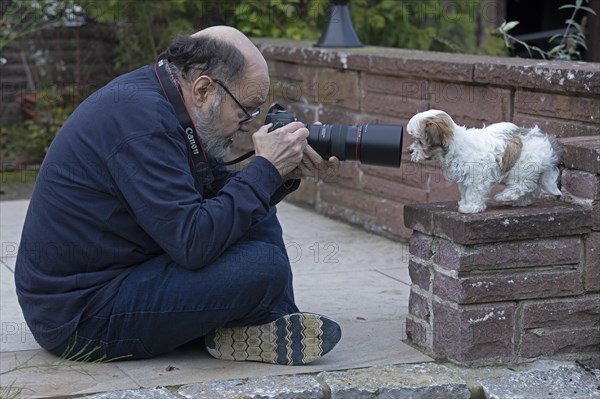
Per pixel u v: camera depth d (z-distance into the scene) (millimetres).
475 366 4016
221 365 4047
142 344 4008
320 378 3867
